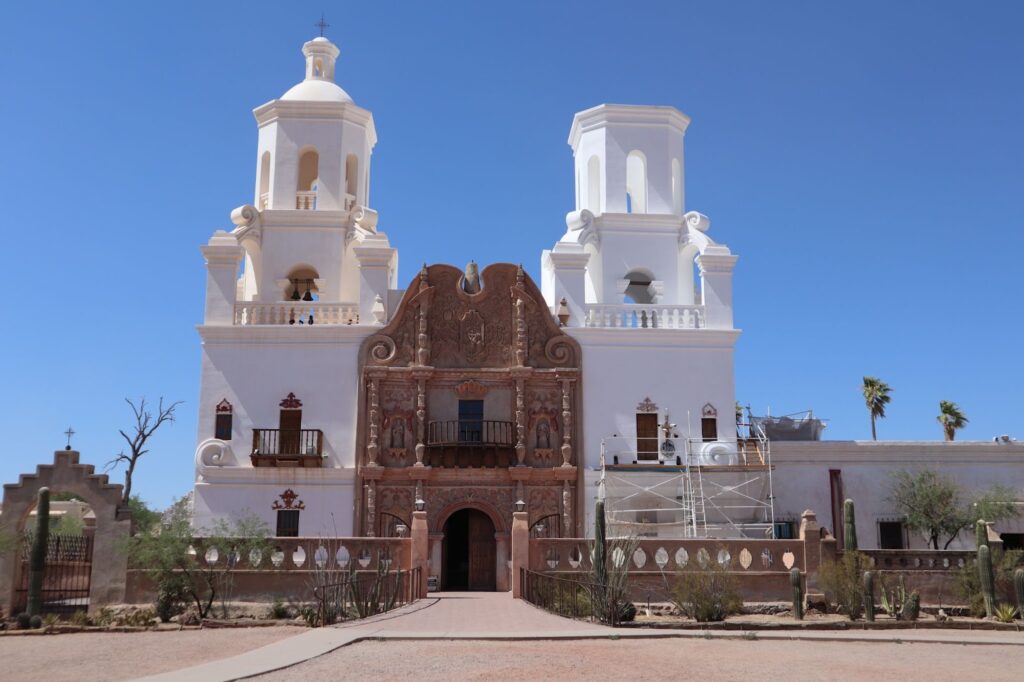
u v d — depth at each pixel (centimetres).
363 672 1612
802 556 2967
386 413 3775
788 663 1780
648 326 3947
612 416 3812
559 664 1695
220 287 3850
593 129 4353
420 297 3844
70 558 3039
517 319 3853
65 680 1636
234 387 3759
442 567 3684
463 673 1598
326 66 4628
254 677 1583
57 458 2934
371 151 4612
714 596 2708
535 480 3741
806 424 4303
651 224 4206
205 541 2877
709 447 3747
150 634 2303
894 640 2175
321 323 3884
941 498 3722
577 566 2998
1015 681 1638
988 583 2823
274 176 4203
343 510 3662
